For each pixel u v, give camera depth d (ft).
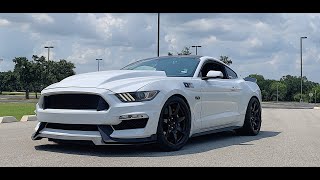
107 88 15.70
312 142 20.17
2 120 33.45
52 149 16.98
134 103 15.64
